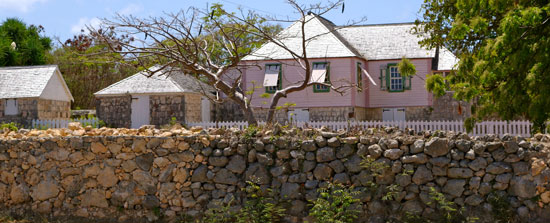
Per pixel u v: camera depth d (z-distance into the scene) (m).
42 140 11.09
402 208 9.30
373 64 33.91
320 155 9.71
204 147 10.38
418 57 33.00
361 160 9.55
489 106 19.03
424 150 9.25
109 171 10.65
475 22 17.66
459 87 19.41
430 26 25.11
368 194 9.40
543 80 16.09
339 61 31.62
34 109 30.55
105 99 32.03
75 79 44.44
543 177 8.80
